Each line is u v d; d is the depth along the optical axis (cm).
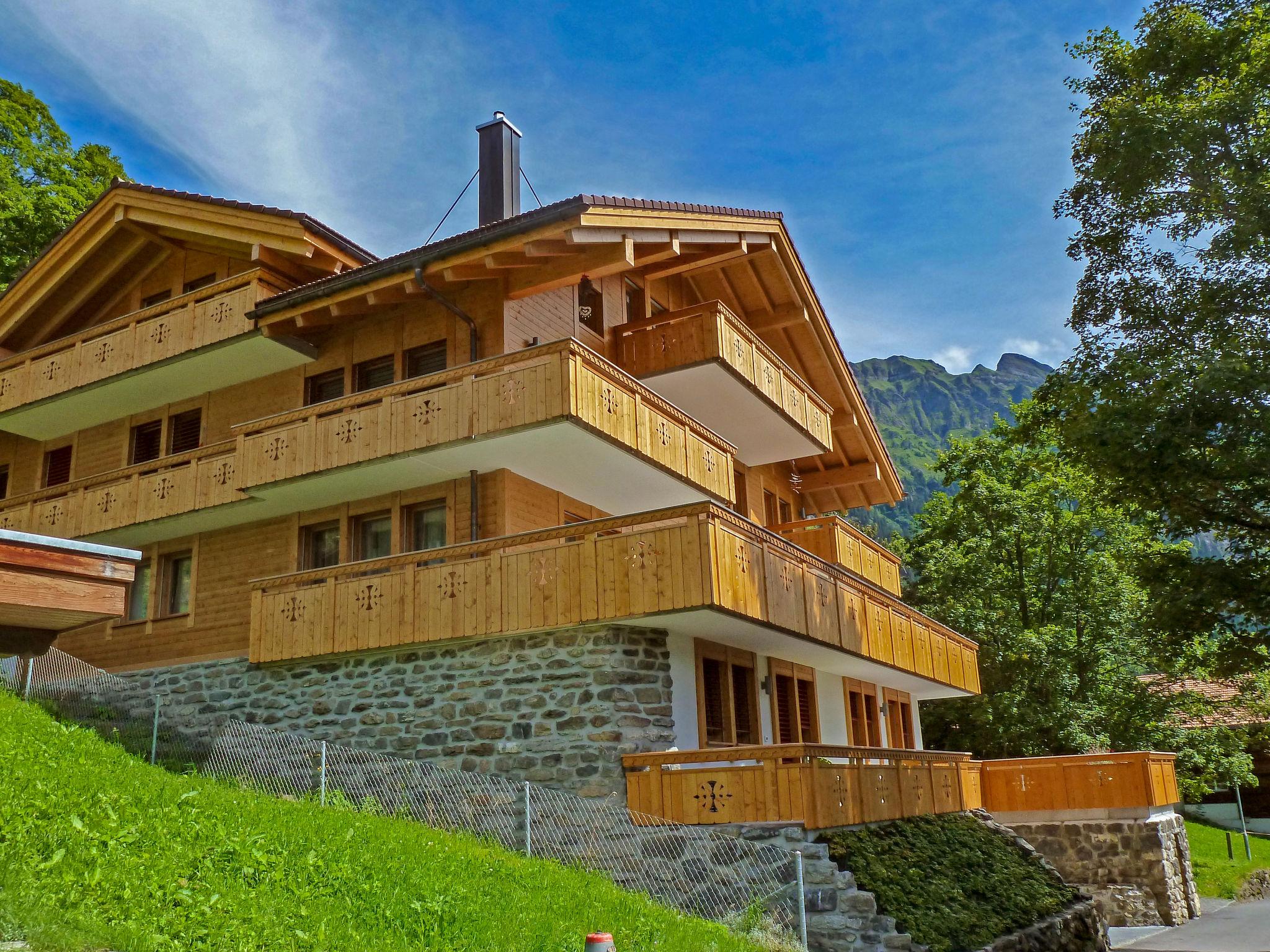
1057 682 3069
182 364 1925
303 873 862
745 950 1032
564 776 1388
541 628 1412
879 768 1516
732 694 1691
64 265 2195
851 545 2344
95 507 1973
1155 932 1989
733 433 2161
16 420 2203
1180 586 1639
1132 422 1548
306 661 1653
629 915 1028
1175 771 2383
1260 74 1599
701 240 1831
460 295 1734
